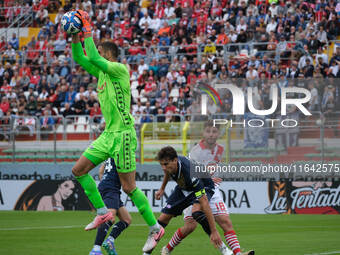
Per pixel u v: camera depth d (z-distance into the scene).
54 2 79.25
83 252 23.86
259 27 63.34
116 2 75.00
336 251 23.69
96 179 50.12
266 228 34.25
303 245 25.91
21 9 79.44
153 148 50.66
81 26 19.34
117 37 71.00
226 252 20.00
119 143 19.48
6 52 73.25
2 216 44.47
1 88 68.31
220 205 20.42
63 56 68.81
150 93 59.66
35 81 66.69
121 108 19.48
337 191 44.00
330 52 61.69
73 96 63.53
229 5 67.38
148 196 48.66
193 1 69.25
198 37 65.25
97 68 20.20
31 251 24.17
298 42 58.16
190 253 23.19
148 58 65.19
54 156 53.50
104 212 19.44
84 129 54.53
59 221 40.00
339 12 62.88
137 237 29.95
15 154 54.72
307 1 63.72
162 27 70.12
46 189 51.59
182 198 20.55
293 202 45.16
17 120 58.97
